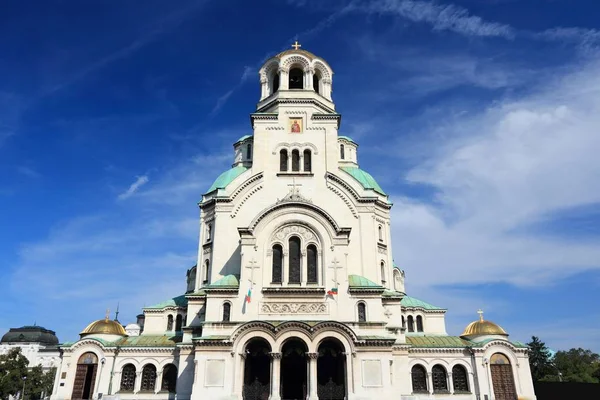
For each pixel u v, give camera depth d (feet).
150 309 200.64
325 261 163.22
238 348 148.46
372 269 182.60
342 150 246.27
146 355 180.14
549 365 346.95
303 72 221.05
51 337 545.03
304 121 201.87
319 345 153.28
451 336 196.65
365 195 192.65
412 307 210.38
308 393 143.54
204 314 173.17
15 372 314.76
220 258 183.83
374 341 149.18
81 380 177.37
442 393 177.27
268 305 157.69
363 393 144.36
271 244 166.30
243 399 144.87
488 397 173.17
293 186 191.42
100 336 185.47
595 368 338.54
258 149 197.36
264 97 223.30
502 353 180.24
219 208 191.11
